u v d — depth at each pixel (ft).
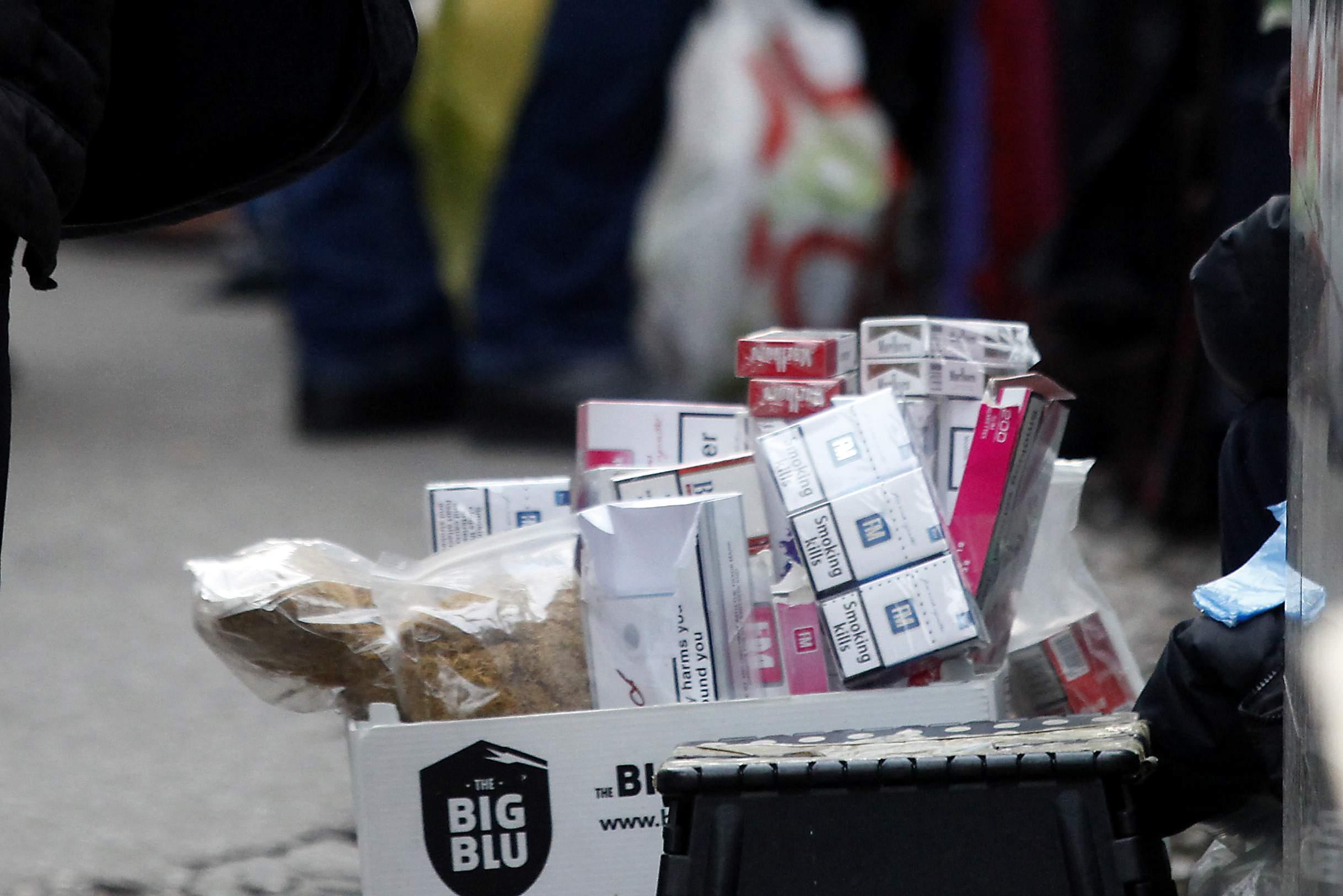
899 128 54.08
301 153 18.12
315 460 55.36
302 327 59.00
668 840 13.73
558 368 55.42
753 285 50.98
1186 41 40.47
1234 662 14.38
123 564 41.96
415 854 16.35
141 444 59.00
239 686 32.35
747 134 50.67
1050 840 13.05
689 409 19.20
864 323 18.85
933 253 53.26
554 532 18.39
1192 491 40.55
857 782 13.32
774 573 17.29
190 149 17.78
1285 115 18.51
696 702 16.65
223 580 17.48
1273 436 16.28
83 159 15.55
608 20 53.06
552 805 16.33
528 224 54.90
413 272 59.31
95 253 126.62
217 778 27.25
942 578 16.39
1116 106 41.63
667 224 51.31
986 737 14.17
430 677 17.28
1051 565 19.30
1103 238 42.32
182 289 108.37
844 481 16.85
